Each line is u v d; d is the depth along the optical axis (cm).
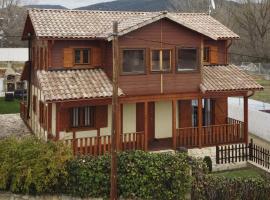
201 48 2586
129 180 1844
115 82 1716
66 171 1831
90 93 2312
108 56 2494
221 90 2575
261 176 2070
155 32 2475
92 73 2516
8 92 4847
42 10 2705
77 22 2647
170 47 2516
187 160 1967
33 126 3084
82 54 2564
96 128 2552
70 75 2453
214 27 2923
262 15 8225
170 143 2683
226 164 2552
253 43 8244
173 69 2534
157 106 2780
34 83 3003
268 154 2488
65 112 2461
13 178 1830
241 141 2716
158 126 2792
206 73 2756
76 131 2497
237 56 8238
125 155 1895
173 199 1859
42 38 2380
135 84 2453
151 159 1875
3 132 3241
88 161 1870
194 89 2588
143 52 2458
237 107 3616
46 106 2502
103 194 1856
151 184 1844
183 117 2830
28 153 1869
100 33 2533
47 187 1828
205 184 1864
